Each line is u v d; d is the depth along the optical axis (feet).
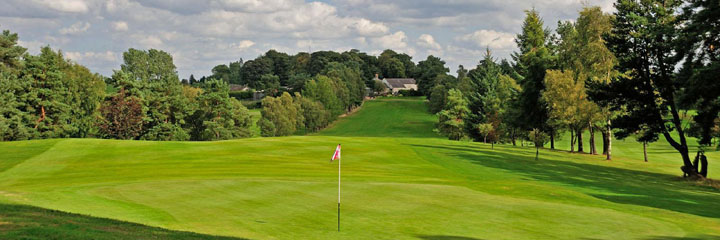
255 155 135.33
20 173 100.94
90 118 250.16
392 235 48.55
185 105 253.24
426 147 170.40
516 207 63.46
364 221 54.39
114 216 53.47
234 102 278.87
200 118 261.65
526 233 50.29
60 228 41.52
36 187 74.95
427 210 60.54
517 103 220.64
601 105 139.23
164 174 94.99
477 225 53.26
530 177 114.01
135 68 404.57
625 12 133.18
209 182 77.71
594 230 52.31
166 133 244.83
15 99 200.95
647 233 51.72
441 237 47.96
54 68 220.23
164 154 133.28
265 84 566.36
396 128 416.26
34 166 110.11
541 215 59.00
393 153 148.97
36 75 214.07
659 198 83.92
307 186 75.92
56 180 88.63
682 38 113.09
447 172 116.98
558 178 113.70
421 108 521.24
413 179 95.45
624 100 135.74
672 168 151.12
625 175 127.13
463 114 288.10
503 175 116.26
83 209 56.29
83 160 119.96
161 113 249.96
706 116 115.14
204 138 263.90
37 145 139.85
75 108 244.22
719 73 99.86
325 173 101.65
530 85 210.18
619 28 134.72
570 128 184.34
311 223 53.16
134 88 235.81
